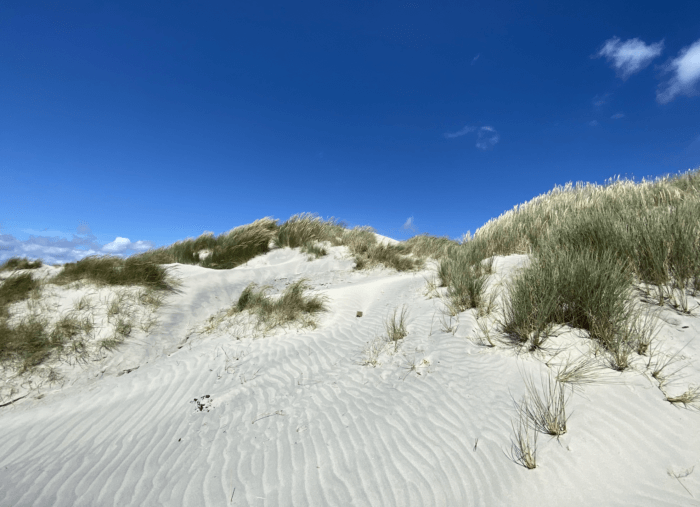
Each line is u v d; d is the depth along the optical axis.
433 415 3.21
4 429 3.65
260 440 3.26
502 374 3.46
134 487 2.75
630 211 5.35
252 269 9.77
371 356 4.72
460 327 4.62
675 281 3.90
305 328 6.15
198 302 7.36
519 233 7.71
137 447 3.28
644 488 2.07
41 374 4.57
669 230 4.14
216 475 2.83
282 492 2.59
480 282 5.22
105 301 6.23
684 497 1.96
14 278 6.60
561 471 2.30
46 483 2.81
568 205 7.97
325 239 12.98
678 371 2.87
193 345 5.81
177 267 8.57
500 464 2.48
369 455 2.87
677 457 2.21
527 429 2.65
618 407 2.67
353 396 3.85
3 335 4.89
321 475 2.73
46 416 3.88
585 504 2.06
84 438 3.46
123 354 5.24
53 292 6.45
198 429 3.53
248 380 4.52
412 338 4.85
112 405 4.08
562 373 3.15
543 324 3.82
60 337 5.16
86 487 2.76
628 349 3.19
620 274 3.86
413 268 9.57
